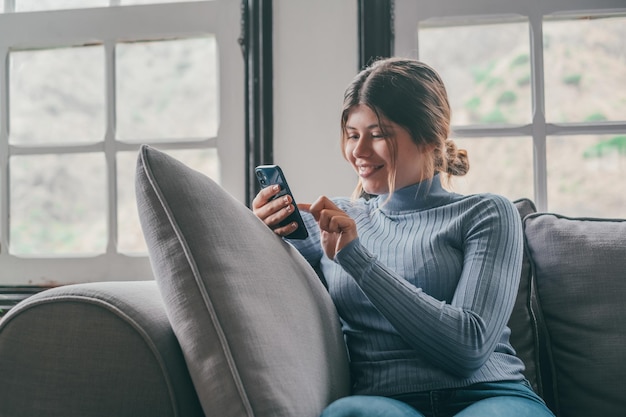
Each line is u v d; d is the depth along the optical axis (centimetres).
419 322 113
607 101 193
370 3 188
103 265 201
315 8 190
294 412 95
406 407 99
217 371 95
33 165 211
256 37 192
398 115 131
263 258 109
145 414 95
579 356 141
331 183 188
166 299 101
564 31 193
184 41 205
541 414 107
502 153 193
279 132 190
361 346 130
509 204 131
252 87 191
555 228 151
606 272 143
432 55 197
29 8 213
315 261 146
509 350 129
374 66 140
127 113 208
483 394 116
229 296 98
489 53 196
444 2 191
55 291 100
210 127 205
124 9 203
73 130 212
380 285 116
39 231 212
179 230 100
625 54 192
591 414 139
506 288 121
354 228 119
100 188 210
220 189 111
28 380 97
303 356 104
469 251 125
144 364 95
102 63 210
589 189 193
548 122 192
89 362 96
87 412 96
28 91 213
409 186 138
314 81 189
